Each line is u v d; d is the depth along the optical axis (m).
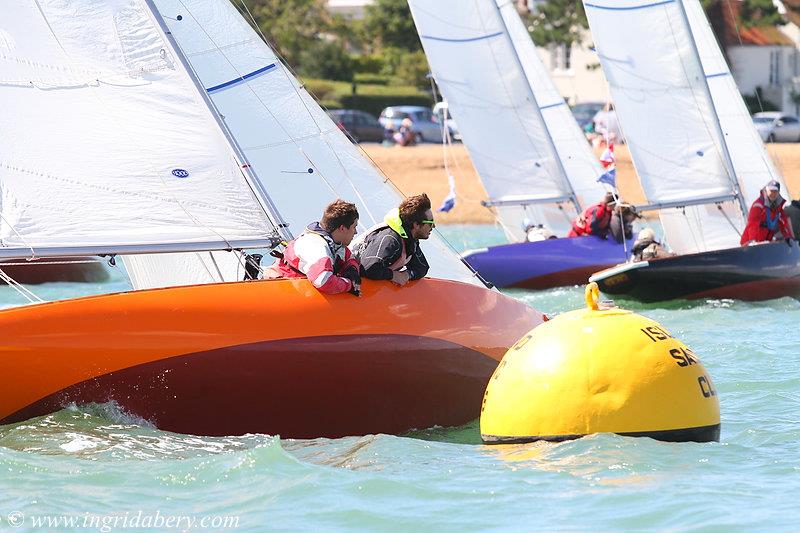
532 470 27.61
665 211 71.88
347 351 31.41
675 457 28.17
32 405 29.23
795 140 170.88
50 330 29.00
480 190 136.75
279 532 24.31
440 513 25.22
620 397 28.55
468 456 29.36
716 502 25.44
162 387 29.89
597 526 24.30
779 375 40.12
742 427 32.53
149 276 39.94
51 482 27.12
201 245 31.52
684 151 69.19
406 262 33.41
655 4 68.00
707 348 45.72
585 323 29.50
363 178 40.34
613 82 69.38
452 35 76.38
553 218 80.31
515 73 76.81
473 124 77.19
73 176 30.67
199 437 30.70
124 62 31.44
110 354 29.33
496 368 33.50
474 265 68.69
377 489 26.75
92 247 30.30
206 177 31.75
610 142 70.94
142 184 31.23
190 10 39.69
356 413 31.92
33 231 30.02
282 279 31.30
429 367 32.88
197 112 31.81
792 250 61.25
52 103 30.73
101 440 29.48
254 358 30.39
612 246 69.44
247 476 27.58
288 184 39.59
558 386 28.83
